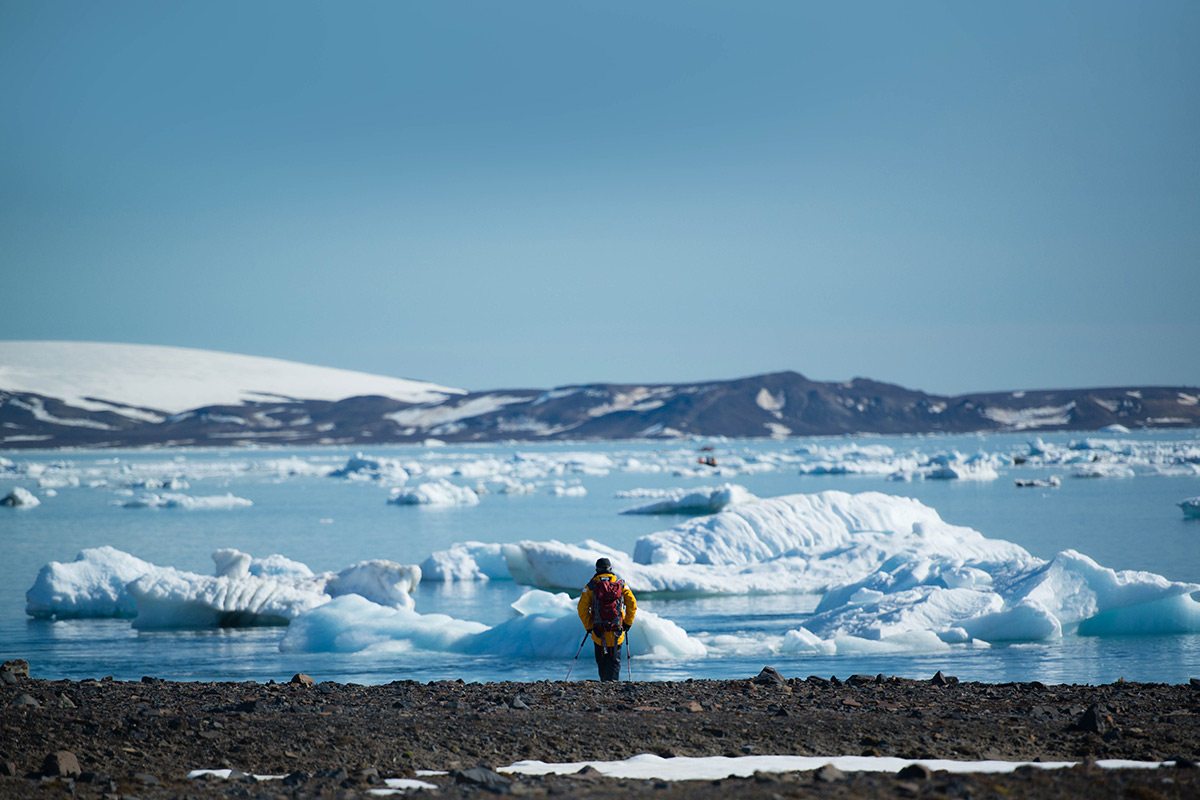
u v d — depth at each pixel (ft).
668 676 42.42
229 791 18.37
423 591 80.79
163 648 55.01
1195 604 52.90
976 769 19.53
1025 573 56.24
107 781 18.93
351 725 24.57
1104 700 28.86
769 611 64.49
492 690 31.83
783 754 21.98
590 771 19.75
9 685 32.07
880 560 78.43
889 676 38.32
